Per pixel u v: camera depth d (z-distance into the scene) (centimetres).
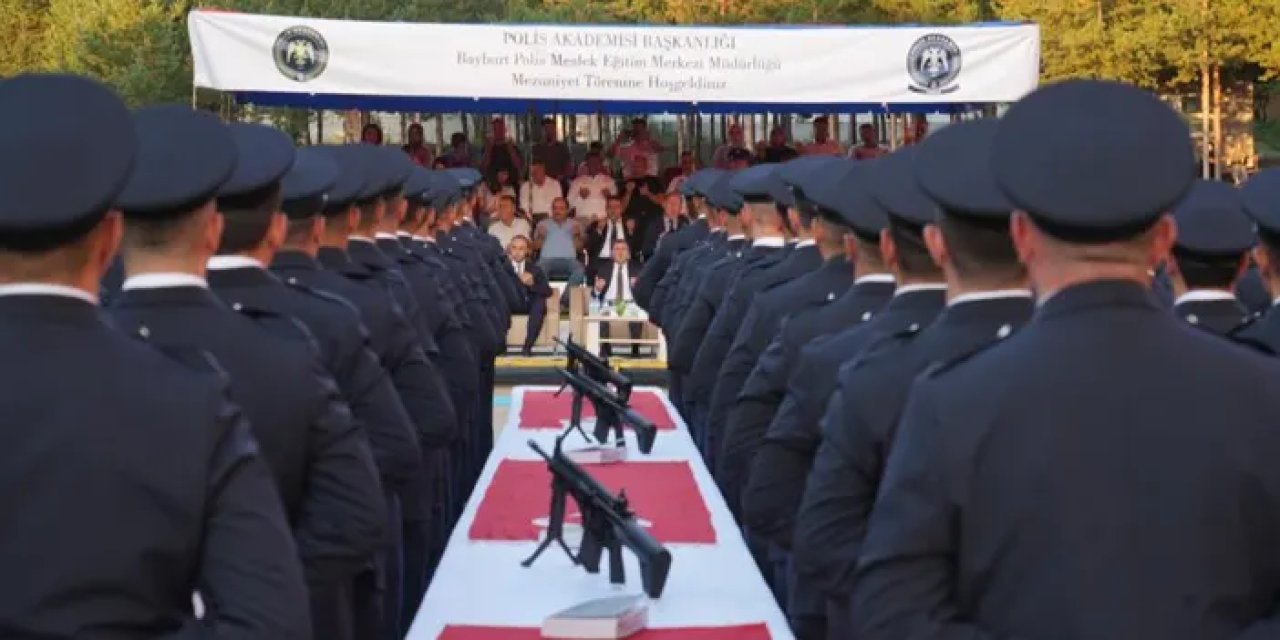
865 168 464
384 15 3969
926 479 231
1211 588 220
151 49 4025
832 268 543
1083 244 231
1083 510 222
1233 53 3622
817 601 454
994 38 1555
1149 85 3916
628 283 1552
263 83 1522
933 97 1565
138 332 322
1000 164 234
